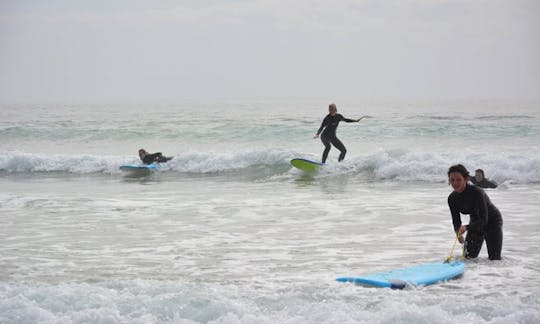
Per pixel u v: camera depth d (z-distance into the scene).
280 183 21.73
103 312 7.23
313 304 7.56
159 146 36.62
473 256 10.52
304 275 9.74
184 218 15.05
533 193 18.16
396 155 24.42
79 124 52.91
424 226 13.58
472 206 10.20
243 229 13.62
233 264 10.57
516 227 13.21
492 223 10.37
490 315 7.07
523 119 50.50
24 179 24.55
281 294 8.20
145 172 25.94
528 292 8.48
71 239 12.77
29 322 7.07
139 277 9.79
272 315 7.21
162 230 13.62
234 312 7.31
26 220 15.01
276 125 44.19
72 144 38.12
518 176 20.67
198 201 17.81
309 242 12.21
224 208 16.47
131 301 7.68
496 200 17.00
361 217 14.79
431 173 22.06
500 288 8.70
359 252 11.30
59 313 7.30
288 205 16.80
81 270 10.26
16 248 11.97
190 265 10.53
